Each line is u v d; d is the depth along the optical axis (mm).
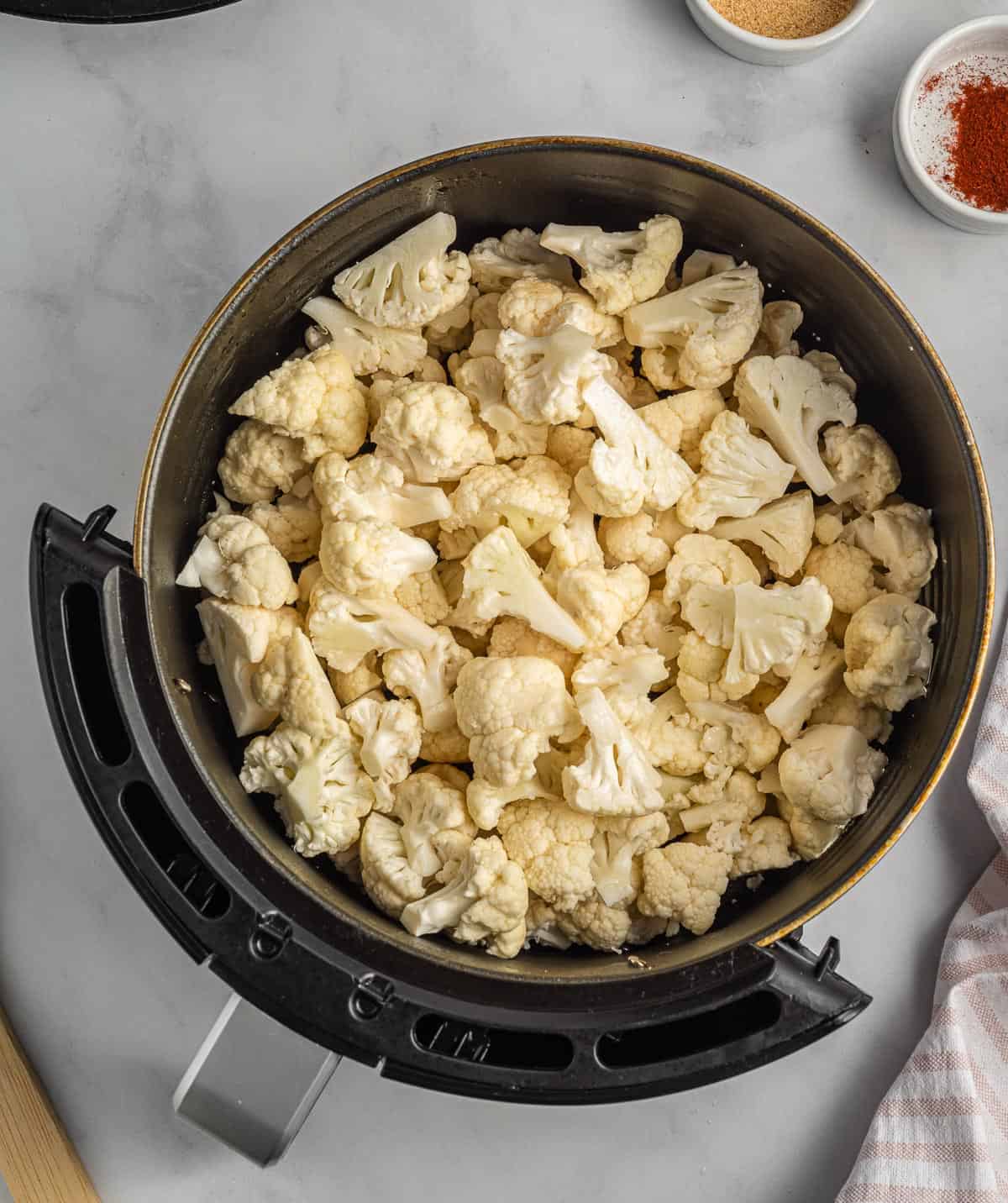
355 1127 656
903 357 580
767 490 595
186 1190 661
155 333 671
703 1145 652
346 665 594
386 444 592
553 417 582
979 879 652
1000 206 658
